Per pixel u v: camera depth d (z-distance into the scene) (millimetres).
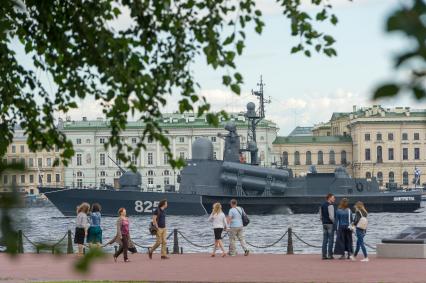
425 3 3736
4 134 17047
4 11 14031
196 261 40750
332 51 14992
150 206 117250
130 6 15297
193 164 119562
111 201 117812
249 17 15062
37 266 37000
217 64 14875
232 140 122812
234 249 44562
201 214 116688
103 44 15289
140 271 35219
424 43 3734
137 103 14969
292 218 114000
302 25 14883
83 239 40094
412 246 40844
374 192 128375
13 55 16891
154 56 15719
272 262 39531
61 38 15914
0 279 31656
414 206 128500
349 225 40219
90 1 15727
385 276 31781
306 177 125000
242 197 118312
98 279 31656
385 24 3762
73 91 16469
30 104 16984
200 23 15172
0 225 4344
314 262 39156
